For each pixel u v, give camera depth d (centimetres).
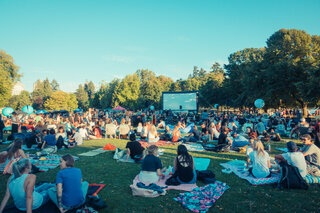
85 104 12012
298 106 3278
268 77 2920
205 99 5547
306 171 580
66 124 1508
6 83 3325
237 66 4569
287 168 539
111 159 826
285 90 2886
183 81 9081
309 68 2520
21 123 1800
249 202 457
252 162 612
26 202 347
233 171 670
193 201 449
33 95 10950
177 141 1229
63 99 9269
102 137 1536
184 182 551
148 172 539
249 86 3353
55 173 644
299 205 444
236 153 954
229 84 4712
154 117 2677
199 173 598
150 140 1220
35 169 648
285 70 2753
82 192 401
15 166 362
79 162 779
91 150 1007
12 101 8638
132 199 469
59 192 370
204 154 930
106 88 9881
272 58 3156
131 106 6644
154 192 481
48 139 920
